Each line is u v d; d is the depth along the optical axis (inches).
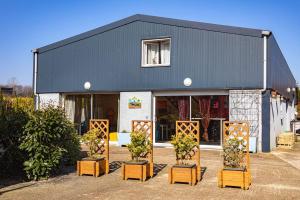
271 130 575.8
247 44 555.2
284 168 417.1
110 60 655.8
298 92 1430.9
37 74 729.6
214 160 464.4
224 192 303.4
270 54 571.5
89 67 674.2
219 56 573.0
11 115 368.2
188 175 329.1
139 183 339.0
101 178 361.4
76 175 374.3
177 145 339.3
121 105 643.5
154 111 626.5
